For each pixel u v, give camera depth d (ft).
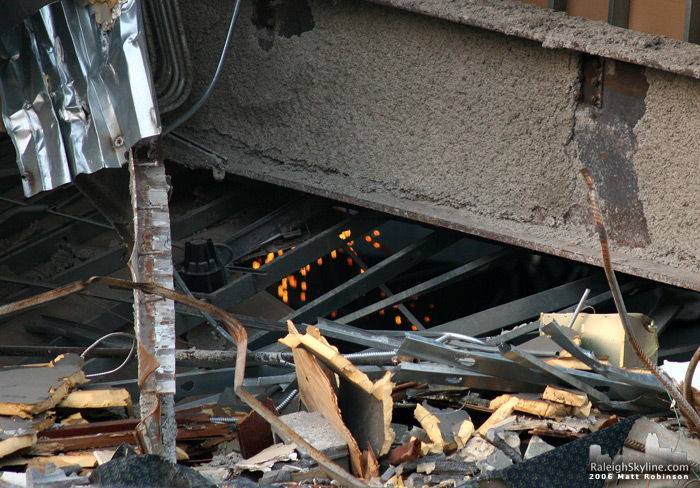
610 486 35.99
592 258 57.77
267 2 70.95
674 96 53.01
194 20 74.33
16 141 51.06
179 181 86.79
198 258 68.95
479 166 64.23
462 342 48.37
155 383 40.22
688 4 53.93
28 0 48.65
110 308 69.41
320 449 37.63
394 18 64.80
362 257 86.58
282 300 81.51
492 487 35.01
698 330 69.00
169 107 62.54
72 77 49.70
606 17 58.90
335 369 39.78
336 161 71.87
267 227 76.74
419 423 44.70
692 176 53.57
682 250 55.26
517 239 61.36
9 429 39.96
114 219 56.54
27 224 79.66
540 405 42.47
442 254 84.79
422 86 65.21
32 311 70.95
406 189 68.54
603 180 58.49
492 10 59.11
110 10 48.29
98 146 49.37
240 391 34.58
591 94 57.67
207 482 33.60
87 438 41.37
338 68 69.15
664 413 43.21
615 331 46.50
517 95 60.64
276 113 73.77
